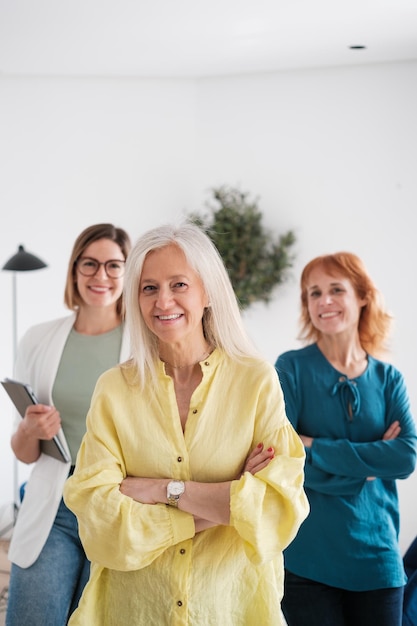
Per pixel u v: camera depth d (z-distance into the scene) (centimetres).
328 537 224
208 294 166
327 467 225
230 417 164
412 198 463
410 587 257
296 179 513
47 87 526
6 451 525
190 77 534
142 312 164
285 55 447
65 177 534
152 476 163
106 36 382
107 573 168
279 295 527
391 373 242
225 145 538
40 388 249
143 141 542
